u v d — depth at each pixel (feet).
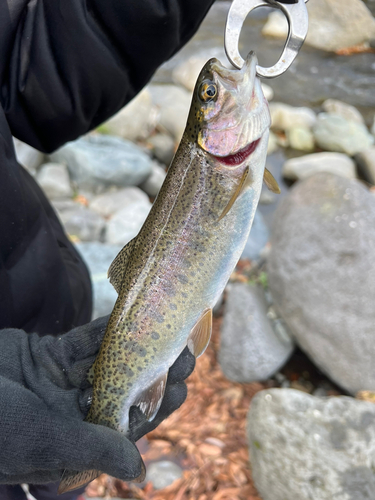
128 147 4.86
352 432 2.23
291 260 3.03
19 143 4.40
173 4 1.20
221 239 1.01
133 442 1.06
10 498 1.39
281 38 7.42
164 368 1.04
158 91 5.94
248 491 2.41
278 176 5.32
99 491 2.36
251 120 0.99
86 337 1.13
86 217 4.02
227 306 3.17
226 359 3.03
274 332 3.14
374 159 5.24
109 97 1.34
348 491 2.10
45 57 1.19
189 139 1.03
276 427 2.28
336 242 2.97
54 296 1.46
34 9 1.18
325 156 5.32
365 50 7.36
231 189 1.00
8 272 1.31
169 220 1.03
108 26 1.21
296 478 2.18
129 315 1.03
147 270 1.04
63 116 1.29
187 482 2.44
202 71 1.02
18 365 1.07
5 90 1.23
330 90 6.57
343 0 7.26
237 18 0.99
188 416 2.78
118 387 1.03
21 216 1.30
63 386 1.09
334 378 2.96
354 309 2.89
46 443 0.92
